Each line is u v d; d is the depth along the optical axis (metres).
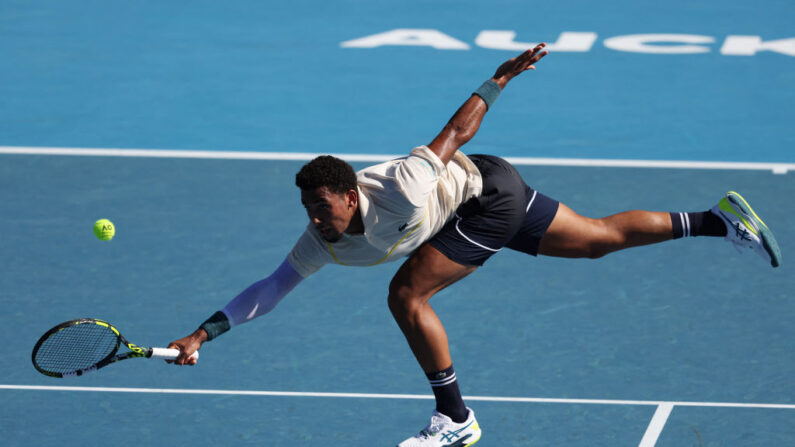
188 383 29.47
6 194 42.72
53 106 53.44
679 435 26.67
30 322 32.72
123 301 34.12
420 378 29.70
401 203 22.59
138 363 30.58
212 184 43.97
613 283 35.38
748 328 32.28
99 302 34.03
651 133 50.09
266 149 48.16
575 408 28.00
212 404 28.36
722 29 65.56
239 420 27.56
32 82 56.84
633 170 45.34
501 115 52.56
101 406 28.20
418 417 27.69
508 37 64.44
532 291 34.84
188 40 64.06
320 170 21.80
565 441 26.45
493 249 24.33
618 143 48.84
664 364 30.23
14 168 45.47
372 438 26.70
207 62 60.38
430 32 65.62
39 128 50.50
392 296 24.25
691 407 28.00
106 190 43.22
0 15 68.31
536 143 48.88
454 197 23.94
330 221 22.19
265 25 67.00
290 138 49.56
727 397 28.45
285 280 24.38
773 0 70.75
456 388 24.66
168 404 28.34
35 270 36.28
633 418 27.48
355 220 22.86
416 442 24.78
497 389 28.97
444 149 23.12
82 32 65.19
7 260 36.97
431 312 24.34
